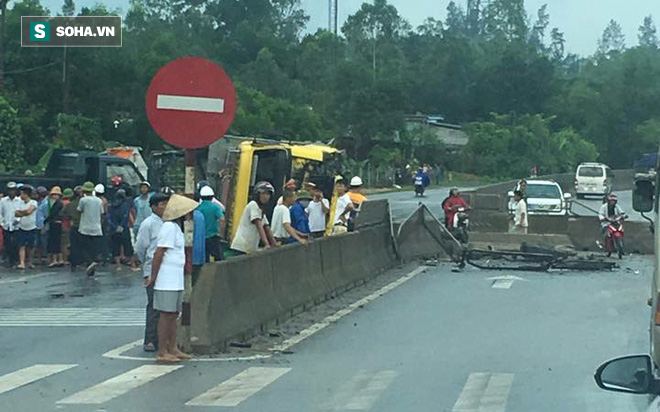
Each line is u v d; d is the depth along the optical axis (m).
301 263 18.03
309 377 11.66
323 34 124.44
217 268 13.85
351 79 101.44
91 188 24.19
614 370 5.45
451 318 16.77
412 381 11.38
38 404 10.17
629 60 119.31
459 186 84.38
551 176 71.75
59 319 16.53
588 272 25.55
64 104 59.22
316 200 22.05
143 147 62.94
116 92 62.81
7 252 25.95
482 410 9.88
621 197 69.88
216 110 13.08
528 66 122.44
